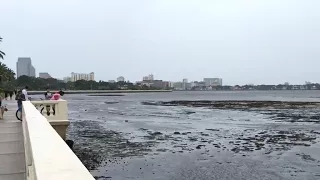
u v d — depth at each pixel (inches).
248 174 582.9
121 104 3240.7
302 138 990.4
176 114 1996.8
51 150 96.8
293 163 666.2
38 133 137.0
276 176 570.3
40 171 70.4
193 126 1342.3
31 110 301.1
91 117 1743.4
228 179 547.8
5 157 286.8
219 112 2167.8
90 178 63.9
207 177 562.6
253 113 2057.1
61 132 581.0
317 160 690.8
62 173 68.4
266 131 1171.9
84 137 997.8
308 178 556.1
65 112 584.7
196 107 2748.5
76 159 83.7
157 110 2370.8
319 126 1309.1
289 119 1633.9
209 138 1009.5
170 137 1025.5
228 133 1127.6
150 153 762.8
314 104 2908.5
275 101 3599.9
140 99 4756.4
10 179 220.8
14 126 504.7
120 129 1215.6
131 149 808.3
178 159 701.3
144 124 1403.8
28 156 172.4
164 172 592.4
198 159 705.0
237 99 4581.7
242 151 794.8
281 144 888.3
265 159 705.0
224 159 704.4
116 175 567.8
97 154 738.8
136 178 550.9
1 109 614.9
